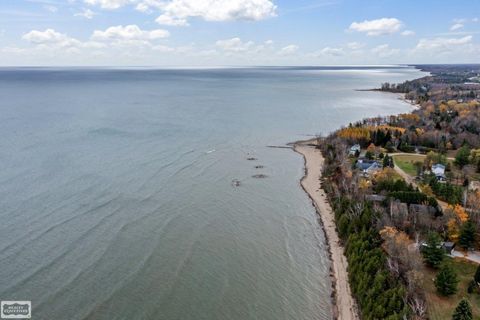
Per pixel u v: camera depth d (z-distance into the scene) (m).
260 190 91.06
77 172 95.31
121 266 58.06
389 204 73.69
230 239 67.69
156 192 85.75
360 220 66.81
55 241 63.66
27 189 83.44
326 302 52.53
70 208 75.50
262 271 58.81
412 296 50.31
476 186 89.38
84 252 61.03
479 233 63.62
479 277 52.38
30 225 68.31
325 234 70.75
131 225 70.31
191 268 58.53
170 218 73.94
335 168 101.94
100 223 70.38
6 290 51.66
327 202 84.81
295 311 50.66
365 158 112.12
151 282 54.78
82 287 53.00
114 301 50.69
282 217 77.25
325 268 60.19
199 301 51.53
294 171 105.62
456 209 67.81
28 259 58.50
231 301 51.84
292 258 62.66
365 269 53.72
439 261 57.16
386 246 59.62
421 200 75.19
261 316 49.50
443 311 48.88
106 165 101.81
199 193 87.12
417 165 102.06
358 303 51.59
